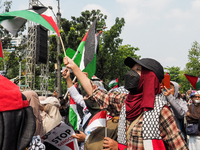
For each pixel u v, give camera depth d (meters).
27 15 2.40
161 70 1.83
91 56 3.50
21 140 1.58
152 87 1.73
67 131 2.86
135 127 1.73
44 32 15.33
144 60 1.83
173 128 1.68
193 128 4.81
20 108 1.61
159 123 1.69
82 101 3.23
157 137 1.66
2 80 1.66
